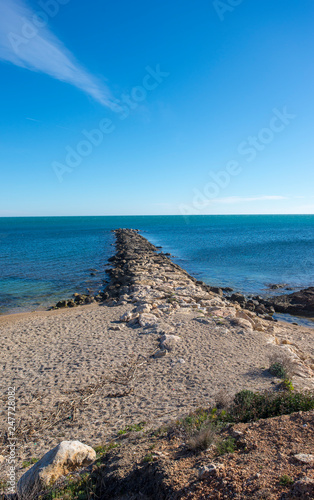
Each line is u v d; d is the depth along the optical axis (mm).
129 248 57750
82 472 5688
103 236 96250
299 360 12305
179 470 4703
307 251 56562
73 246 67812
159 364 12109
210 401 8805
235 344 13914
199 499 4008
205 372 11180
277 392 7801
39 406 9500
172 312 18625
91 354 13281
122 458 5695
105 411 9062
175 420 7695
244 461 4629
